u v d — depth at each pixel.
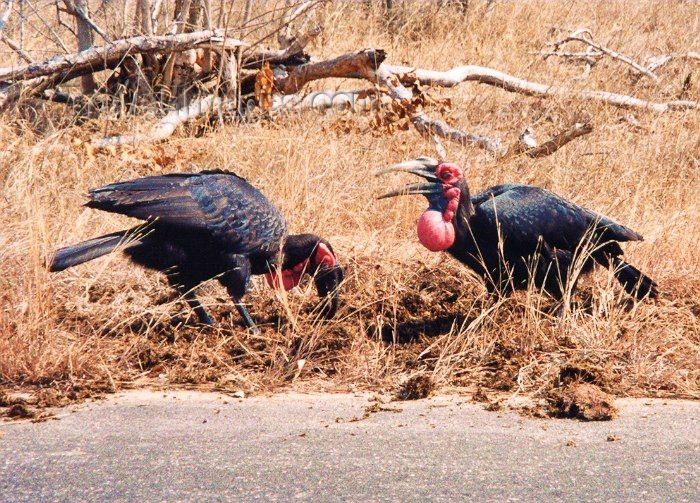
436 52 20.58
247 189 9.98
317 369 8.98
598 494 5.85
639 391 8.32
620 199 13.05
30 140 14.00
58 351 8.68
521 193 10.12
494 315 9.69
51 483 6.00
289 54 16.27
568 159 14.69
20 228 11.15
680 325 9.79
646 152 15.35
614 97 18.12
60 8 16.00
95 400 8.02
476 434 7.00
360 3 23.23
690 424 7.28
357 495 5.81
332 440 6.84
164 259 9.69
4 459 6.43
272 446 6.69
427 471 6.21
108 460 6.40
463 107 18.03
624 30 23.98
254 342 9.63
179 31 16.27
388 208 12.95
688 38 24.17
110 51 14.69
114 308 10.15
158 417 7.44
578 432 7.07
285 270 10.36
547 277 10.09
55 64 14.60
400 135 15.45
